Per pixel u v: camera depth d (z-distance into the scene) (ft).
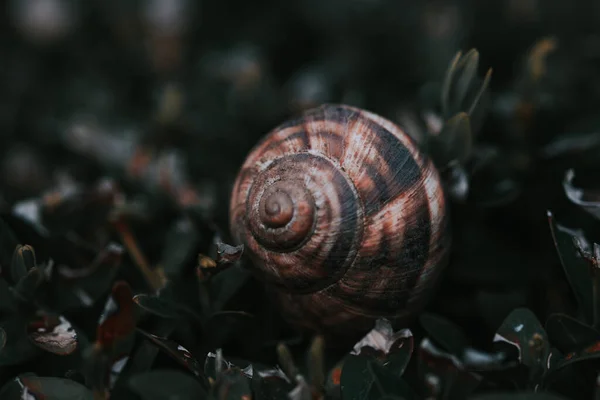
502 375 0.55
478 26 0.93
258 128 0.78
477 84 0.60
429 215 0.55
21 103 1.09
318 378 0.53
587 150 0.67
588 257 0.56
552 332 0.55
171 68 1.02
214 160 0.78
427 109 0.71
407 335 0.54
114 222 0.66
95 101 1.02
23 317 0.58
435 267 0.56
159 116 0.81
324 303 0.56
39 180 0.90
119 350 0.54
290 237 0.54
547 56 0.86
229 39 1.15
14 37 1.20
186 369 0.58
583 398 0.54
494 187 0.65
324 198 0.54
